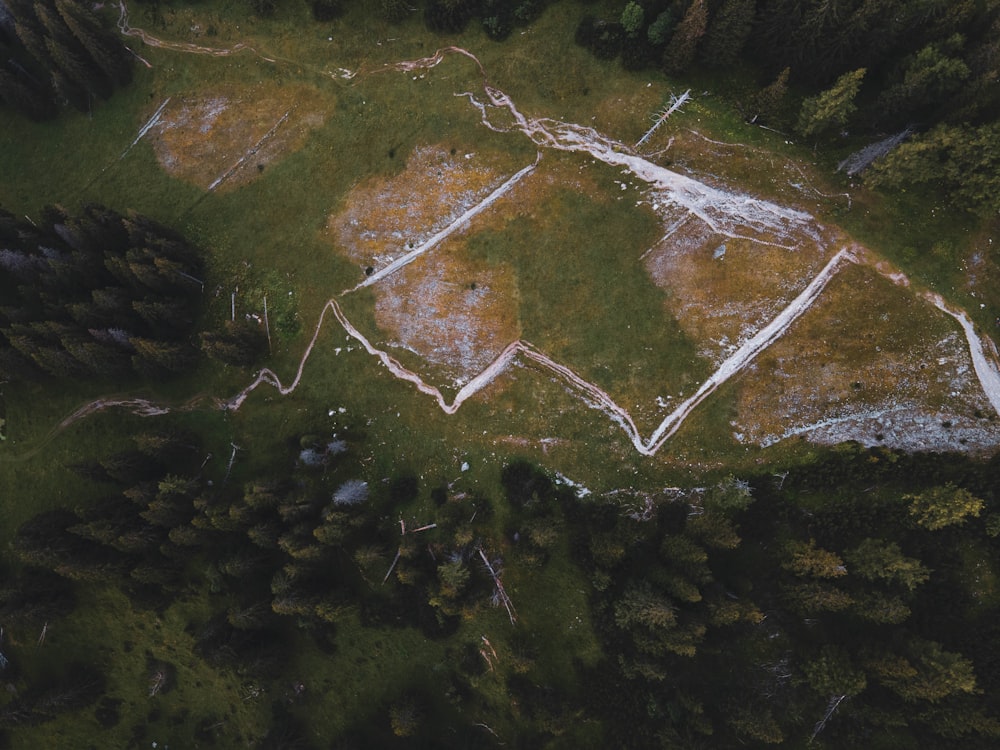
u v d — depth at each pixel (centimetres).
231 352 5319
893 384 4703
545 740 4828
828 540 4422
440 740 5053
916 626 4166
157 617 5484
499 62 5628
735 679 4475
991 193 4269
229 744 5481
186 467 5575
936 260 4712
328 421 5478
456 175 5547
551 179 5384
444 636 4966
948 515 4059
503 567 4997
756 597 4462
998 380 4569
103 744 5638
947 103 4344
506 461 5172
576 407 5138
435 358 5416
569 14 5550
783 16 4588
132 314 5541
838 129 4928
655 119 5278
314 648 5259
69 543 5125
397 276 5556
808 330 4866
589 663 4797
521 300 5325
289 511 4750
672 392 5022
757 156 5078
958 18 4238
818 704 4297
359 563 4981
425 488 5241
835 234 4881
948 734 3962
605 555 4500
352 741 5078
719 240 5059
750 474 4809
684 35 4775
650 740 4472
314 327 5641
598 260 5231
